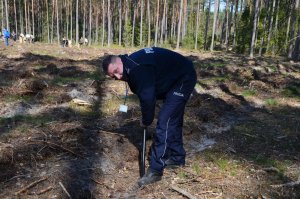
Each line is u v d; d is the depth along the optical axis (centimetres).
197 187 390
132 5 4750
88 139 488
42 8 4819
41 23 5006
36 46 2191
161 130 383
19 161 417
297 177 418
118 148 473
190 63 385
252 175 421
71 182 383
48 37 4431
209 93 857
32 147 443
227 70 1230
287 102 804
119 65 352
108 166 429
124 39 3994
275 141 538
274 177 418
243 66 1415
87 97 729
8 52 1536
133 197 370
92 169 416
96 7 4703
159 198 369
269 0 3022
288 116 682
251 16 2903
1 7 4584
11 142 461
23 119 573
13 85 778
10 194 356
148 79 349
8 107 634
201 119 625
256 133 572
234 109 725
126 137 509
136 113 626
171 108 378
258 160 464
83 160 434
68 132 500
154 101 358
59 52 1730
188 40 3591
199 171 427
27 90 719
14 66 1084
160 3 4484
